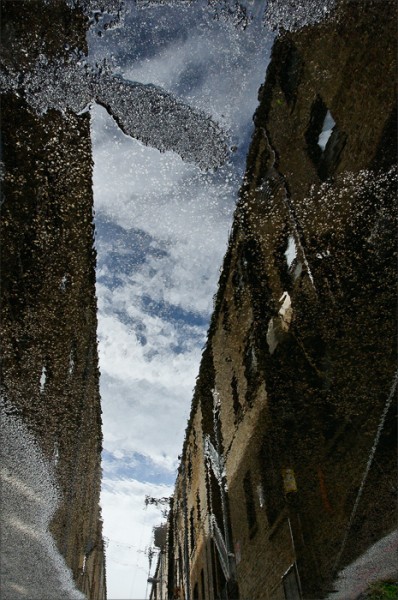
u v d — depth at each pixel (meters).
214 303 15.50
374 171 6.68
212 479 16.30
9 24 5.93
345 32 7.03
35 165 6.81
